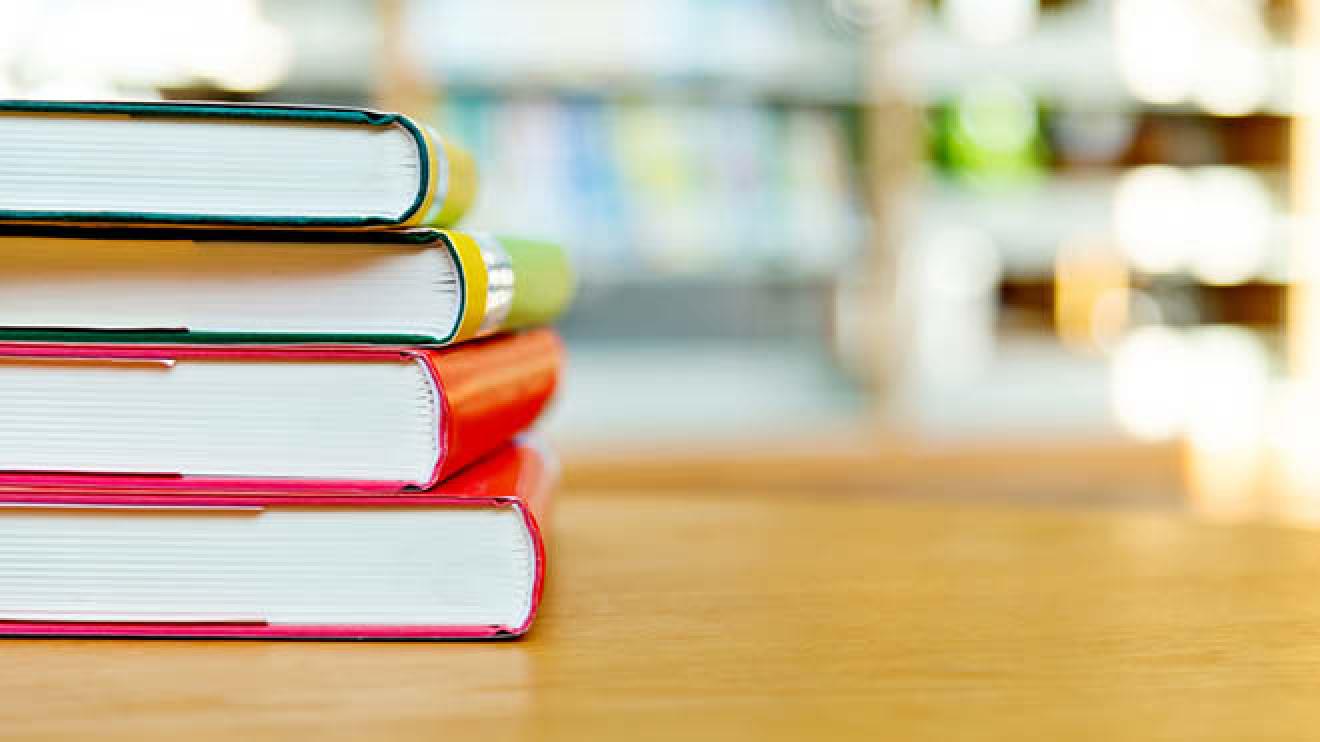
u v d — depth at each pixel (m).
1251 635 0.49
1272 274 3.05
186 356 0.48
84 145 0.47
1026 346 2.96
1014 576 0.61
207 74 2.47
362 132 0.47
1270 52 2.99
